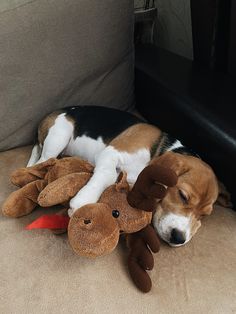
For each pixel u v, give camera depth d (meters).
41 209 0.43
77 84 0.52
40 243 0.38
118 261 0.37
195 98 0.48
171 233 0.39
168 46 0.73
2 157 0.51
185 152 0.46
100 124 0.52
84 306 0.33
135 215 0.36
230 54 0.54
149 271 0.37
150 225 0.40
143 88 0.57
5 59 0.46
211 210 0.42
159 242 0.38
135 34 0.66
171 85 0.51
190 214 0.41
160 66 0.57
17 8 0.45
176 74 0.54
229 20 0.53
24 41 0.46
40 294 0.33
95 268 0.36
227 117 0.44
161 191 0.35
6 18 0.45
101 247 0.34
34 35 0.47
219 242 0.40
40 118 0.52
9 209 0.40
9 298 0.33
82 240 0.33
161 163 0.42
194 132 0.47
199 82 0.52
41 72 0.49
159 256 0.38
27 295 0.33
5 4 0.45
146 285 0.34
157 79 0.53
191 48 0.66
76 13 0.48
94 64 0.52
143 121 0.53
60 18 0.47
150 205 0.35
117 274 0.36
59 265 0.36
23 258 0.36
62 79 0.51
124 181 0.38
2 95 0.48
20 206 0.40
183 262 0.38
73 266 0.36
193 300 0.34
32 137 0.53
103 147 0.50
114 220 0.35
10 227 0.40
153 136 0.48
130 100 0.59
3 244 0.38
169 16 0.70
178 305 0.34
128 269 0.36
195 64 0.57
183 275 0.36
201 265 0.38
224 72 0.56
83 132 0.52
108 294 0.34
